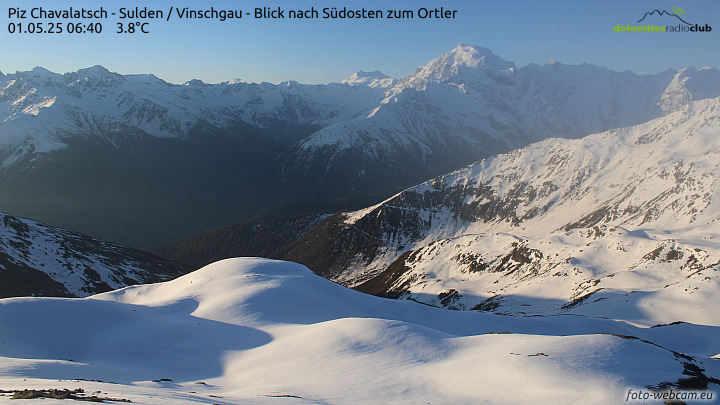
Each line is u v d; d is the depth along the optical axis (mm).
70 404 25922
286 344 60969
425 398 39375
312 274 111750
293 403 35562
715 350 72125
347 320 63719
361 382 44219
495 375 40906
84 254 156875
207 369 58125
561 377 38094
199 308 84688
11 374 41094
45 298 74875
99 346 64625
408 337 56500
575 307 117688
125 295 105562
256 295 86812
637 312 104812
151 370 57062
